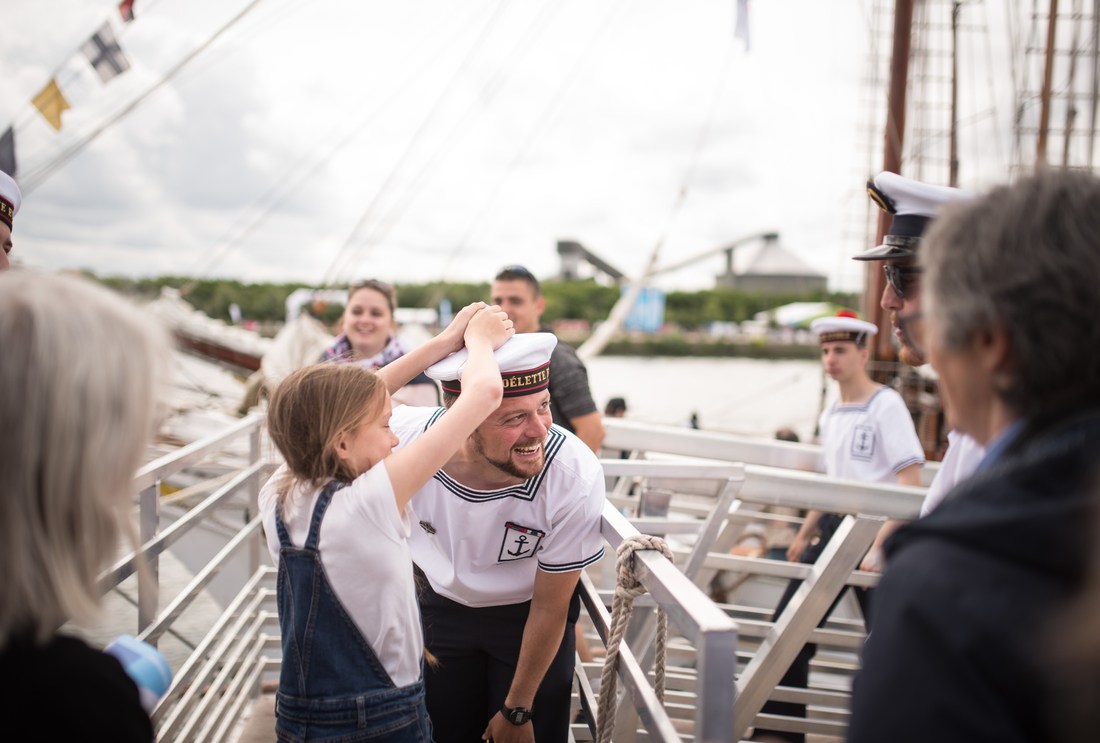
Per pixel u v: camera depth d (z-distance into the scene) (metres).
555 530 1.58
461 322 1.64
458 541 1.68
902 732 0.60
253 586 2.78
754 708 2.32
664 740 1.06
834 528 2.88
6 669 0.67
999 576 0.59
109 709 0.69
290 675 1.26
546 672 1.78
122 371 0.71
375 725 1.25
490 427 1.48
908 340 1.22
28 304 0.68
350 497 1.21
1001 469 0.65
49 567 0.67
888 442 3.04
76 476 0.67
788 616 2.26
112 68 6.38
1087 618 0.52
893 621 0.64
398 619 1.25
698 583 2.85
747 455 3.26
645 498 2.38
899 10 8.68
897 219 1.43
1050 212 0.68
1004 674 0.57
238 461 4.35
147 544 1.85
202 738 2.17
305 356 6.84
